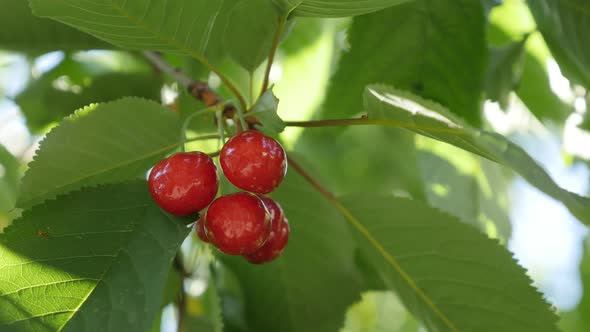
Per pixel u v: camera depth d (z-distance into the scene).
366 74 0.52
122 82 0.56
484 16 0.50
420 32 0.51
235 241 0.39
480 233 0.46
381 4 0.40
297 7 0.41
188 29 0.42
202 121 0.49
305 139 0.73
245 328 0.51
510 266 0.45
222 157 0.40
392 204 0.47
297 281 0.51
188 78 0.50
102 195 0.40
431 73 0.51
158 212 0.40
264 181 0.39
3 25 0.50
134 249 0.39
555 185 0.39
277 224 0.42
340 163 0.82
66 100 0.56
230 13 0.43
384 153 0.80
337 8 0.40
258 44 0.44
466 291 0.46
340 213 0.50
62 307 0.38
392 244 0.47
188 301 0.57
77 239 0.39
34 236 0.39
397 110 0.41
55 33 0.51
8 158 0.63
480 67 0.51
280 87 0.61
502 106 0.54
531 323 0.45
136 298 0.38
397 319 1.06
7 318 0.37
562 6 0.48
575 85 0.53
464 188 0.63
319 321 0.51
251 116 0.42
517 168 0.38
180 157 0.40
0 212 0.67
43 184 0.42
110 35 0.41
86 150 0.42
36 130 0.58
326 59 0.61
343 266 0.51
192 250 0.54
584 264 0.79
